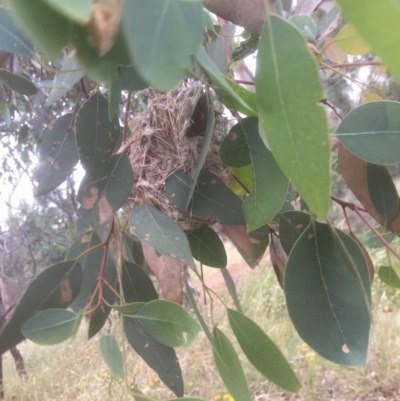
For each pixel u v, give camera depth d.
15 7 0.12
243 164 0.26
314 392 0.97
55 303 0.30
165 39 0.13
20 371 0.96
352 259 0.25
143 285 0.37
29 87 0.34
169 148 0.36
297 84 0.15
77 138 0.30
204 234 0.35
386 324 1.17
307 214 0.32
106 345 0.28
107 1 0.13
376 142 0.26
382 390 1.00
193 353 1.11
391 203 0.31
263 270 1.75
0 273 0.95
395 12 0.09
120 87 0.21
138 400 0.26
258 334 0.28
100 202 0.31
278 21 0.15
